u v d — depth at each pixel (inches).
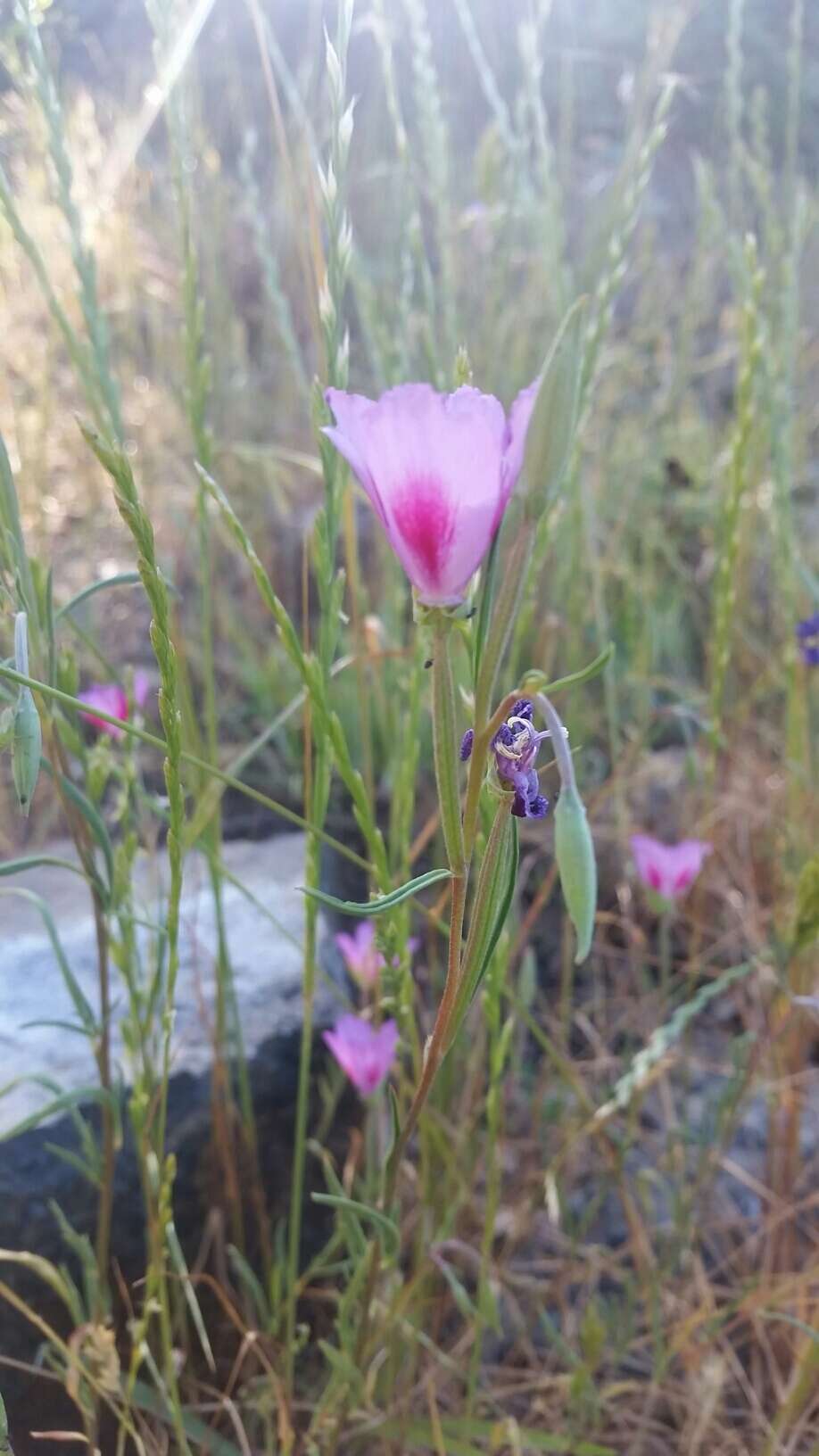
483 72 16.4
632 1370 13.3
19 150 21.9
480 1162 14.4
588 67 34.9
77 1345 9.7
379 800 18.4
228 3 28.0
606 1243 14.4
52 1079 11.9
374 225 26.2
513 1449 11.3
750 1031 14.8
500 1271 13.0
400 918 9.7
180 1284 11.8
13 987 13.3
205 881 15.4
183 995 13.2
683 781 19.4
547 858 18.3
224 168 29.8
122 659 20.7
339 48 8.2
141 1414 11.4
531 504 5.6
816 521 22.8
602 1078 15.9
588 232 24.3
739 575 19.6
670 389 24.2
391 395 5.2
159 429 23.6
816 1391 12.3
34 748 6.7
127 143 17.8
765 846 18.5
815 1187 14.9
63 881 16.0
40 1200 11.1
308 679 8.6
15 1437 11.1
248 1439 12.0
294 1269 11.1
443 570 5.5
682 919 18.5
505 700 5.7
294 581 22.2
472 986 6.9
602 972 17.9
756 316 12.5
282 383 24.4
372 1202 12.6
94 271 11.1
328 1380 12.3
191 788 12.5
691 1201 13.1
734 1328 13.6
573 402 5.6
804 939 11.3
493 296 20.5
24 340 22.7
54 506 22.4
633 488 22.9
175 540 22.5
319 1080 13.1
